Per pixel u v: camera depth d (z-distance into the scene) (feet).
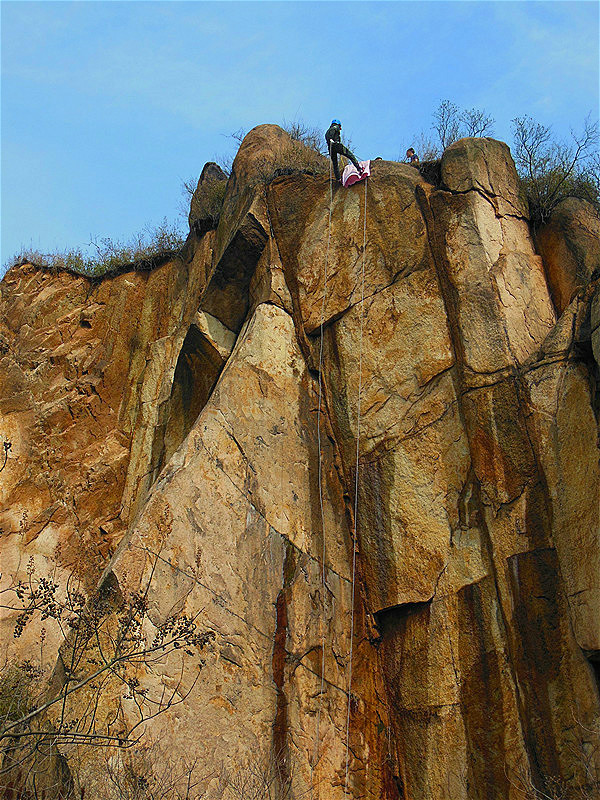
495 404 31.65
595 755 26.84
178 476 31.99
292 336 36.29
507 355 32.07
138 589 29.53
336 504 33.99
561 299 35.14
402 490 32.50
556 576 28.86
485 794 28.02
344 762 30.12
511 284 34.01
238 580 31.37
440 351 33.50
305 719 30.19
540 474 30.22
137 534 30.48
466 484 31.65
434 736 29.35
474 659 29.58
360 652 31.89
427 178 36.83
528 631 28.81
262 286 37.45
